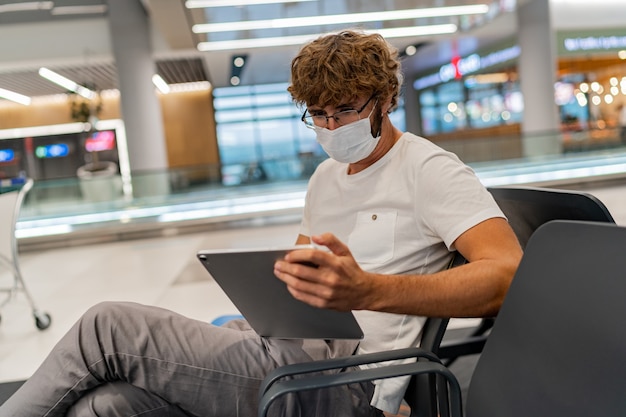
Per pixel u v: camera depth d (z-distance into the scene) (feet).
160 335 3.92
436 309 3.59
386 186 4.43
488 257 3.69
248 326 4.89
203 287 14.70
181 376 3.92
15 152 53.78
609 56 42.55
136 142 35.65
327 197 4.86
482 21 38.34
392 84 4.30
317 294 3.26
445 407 3.80
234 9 29.22
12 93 47.98
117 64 35.19
